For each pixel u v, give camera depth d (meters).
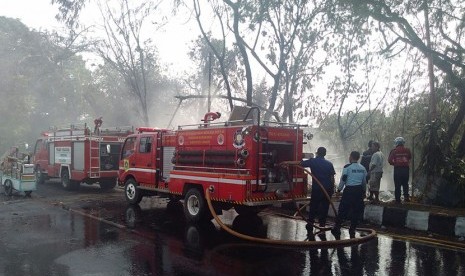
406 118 15.53
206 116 9.23
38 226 8.41
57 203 11.79
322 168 8.20
